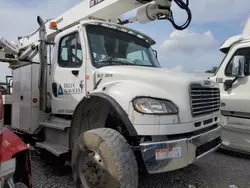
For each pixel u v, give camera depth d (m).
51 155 4.19
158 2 3.92
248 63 4.77
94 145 2.66
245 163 4.45
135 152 2.76
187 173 3.86
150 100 2.63
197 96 2.95
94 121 3.35
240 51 4.90
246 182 3.57
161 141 2.54
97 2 4.50
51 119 4.25
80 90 3.57
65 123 3.81
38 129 4.37
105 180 2.53
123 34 4.03
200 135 2.86
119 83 2.98
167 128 2.59
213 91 3.35
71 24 4.96
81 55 3.62
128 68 3.20
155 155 2.46
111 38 3.83
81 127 3.30
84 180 2.81
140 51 4.19
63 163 4.09
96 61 3.49
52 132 4.05
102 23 3.77
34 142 4.70
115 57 3.72
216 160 4.62
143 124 2.53
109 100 2.73
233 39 5.39
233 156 4.92
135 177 2.54
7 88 6.27
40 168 3.95
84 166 2.82
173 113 2.65
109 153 2.52
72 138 3.26
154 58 4.44
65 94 3.88
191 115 2.80
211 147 3.18
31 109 4.57
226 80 5.00
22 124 4.93
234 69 4.67
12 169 2.13
